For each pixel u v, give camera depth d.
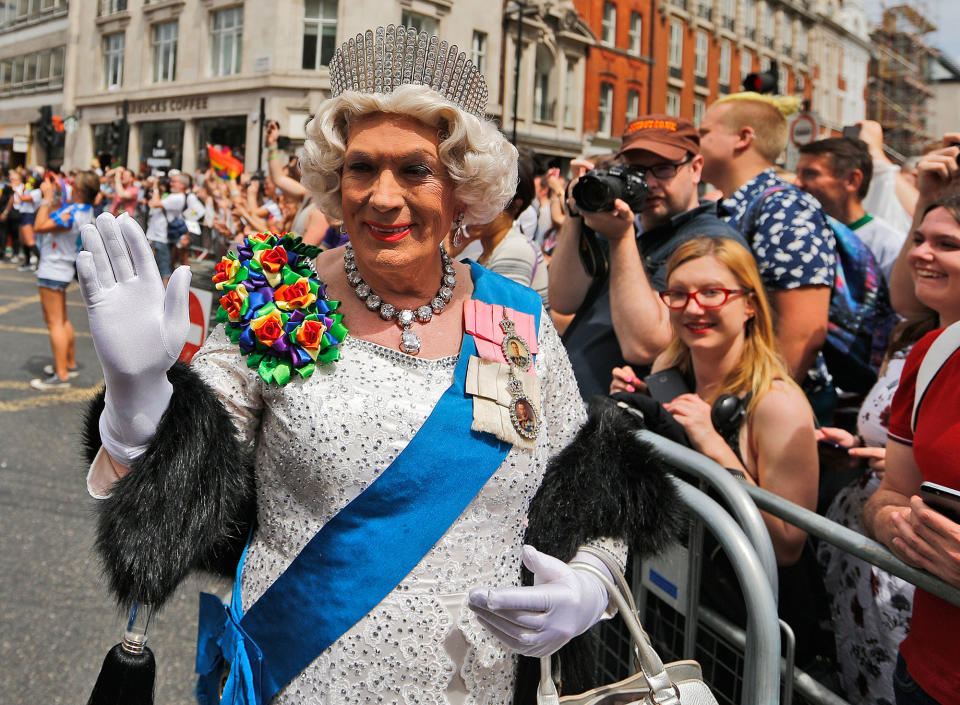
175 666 2.64
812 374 2.86
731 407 2.00
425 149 1.21
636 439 1.41
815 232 2.63
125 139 18.27
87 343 8.15
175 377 1.17
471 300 1.34
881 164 4.04
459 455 1.21
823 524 1.65
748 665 1.57
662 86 27.86
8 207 15.38
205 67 21.16
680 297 2.12
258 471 1.26
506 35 21.48
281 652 1.22
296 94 19.08
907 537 1.43
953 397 1.39
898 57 35.47
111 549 1.10
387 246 1.23
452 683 1.24
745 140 3.04
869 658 1.93
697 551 1.79
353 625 1.20
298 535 1.22
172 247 10.80
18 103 30.56
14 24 30.05
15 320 9.23
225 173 10.40
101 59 25.70
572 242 2.74
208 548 1.21
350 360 1.23
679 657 1.97
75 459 4.47
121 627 2.83
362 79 1.22
